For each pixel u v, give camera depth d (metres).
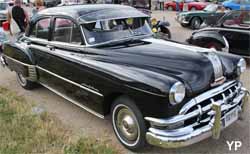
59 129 4.37
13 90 6.25
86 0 19.98
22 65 5.72
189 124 3.34
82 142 3.94
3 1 19.42
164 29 9.79
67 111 5.05
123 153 3.74
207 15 15.06
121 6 5.14
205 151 3.73
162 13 25.50
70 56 4.48
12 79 7.07
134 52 4.02
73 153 3.68
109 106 4.02
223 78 3.80
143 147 3.69
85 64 4.14
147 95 3.28
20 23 10.75
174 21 19.16
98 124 4.55
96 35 4.39
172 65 3.66
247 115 4.60
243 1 17.97
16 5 10.67
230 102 3.69
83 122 4.63
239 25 7.34
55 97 5.74
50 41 5.00
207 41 7.74
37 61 5.40
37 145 3.89
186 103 3.33
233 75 4.00
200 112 3.34
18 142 3.97
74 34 4.49
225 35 7.47
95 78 3.96
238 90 3.89
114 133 4.17
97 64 3.99
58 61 4.71
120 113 3.82
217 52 4.29
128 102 3.58
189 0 26.69
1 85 6.61
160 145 3.26
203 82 3.51
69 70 4.49
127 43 4.45
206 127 3.37
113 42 4.43
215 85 3.67
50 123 4.53
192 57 3.74
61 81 4.82
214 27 7.80
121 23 4.67
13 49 5.95
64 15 4.66
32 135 4.14
